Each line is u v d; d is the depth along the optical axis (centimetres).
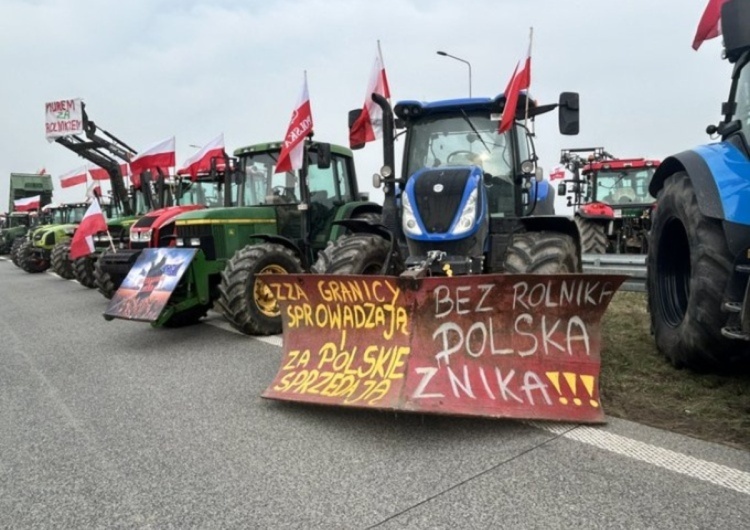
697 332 351
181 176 1042
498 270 471
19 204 2397
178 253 597
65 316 805
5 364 521
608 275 316
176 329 662
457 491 250
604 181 1330
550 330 327
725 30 312
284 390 354
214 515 241
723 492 239
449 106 524
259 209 679
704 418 317
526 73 463
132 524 237
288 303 376
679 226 404
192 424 346
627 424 313
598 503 234
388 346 331
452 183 425
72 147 1234
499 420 324
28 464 299
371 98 530
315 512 239
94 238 1078
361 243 494
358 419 338
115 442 323
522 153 532
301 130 603
